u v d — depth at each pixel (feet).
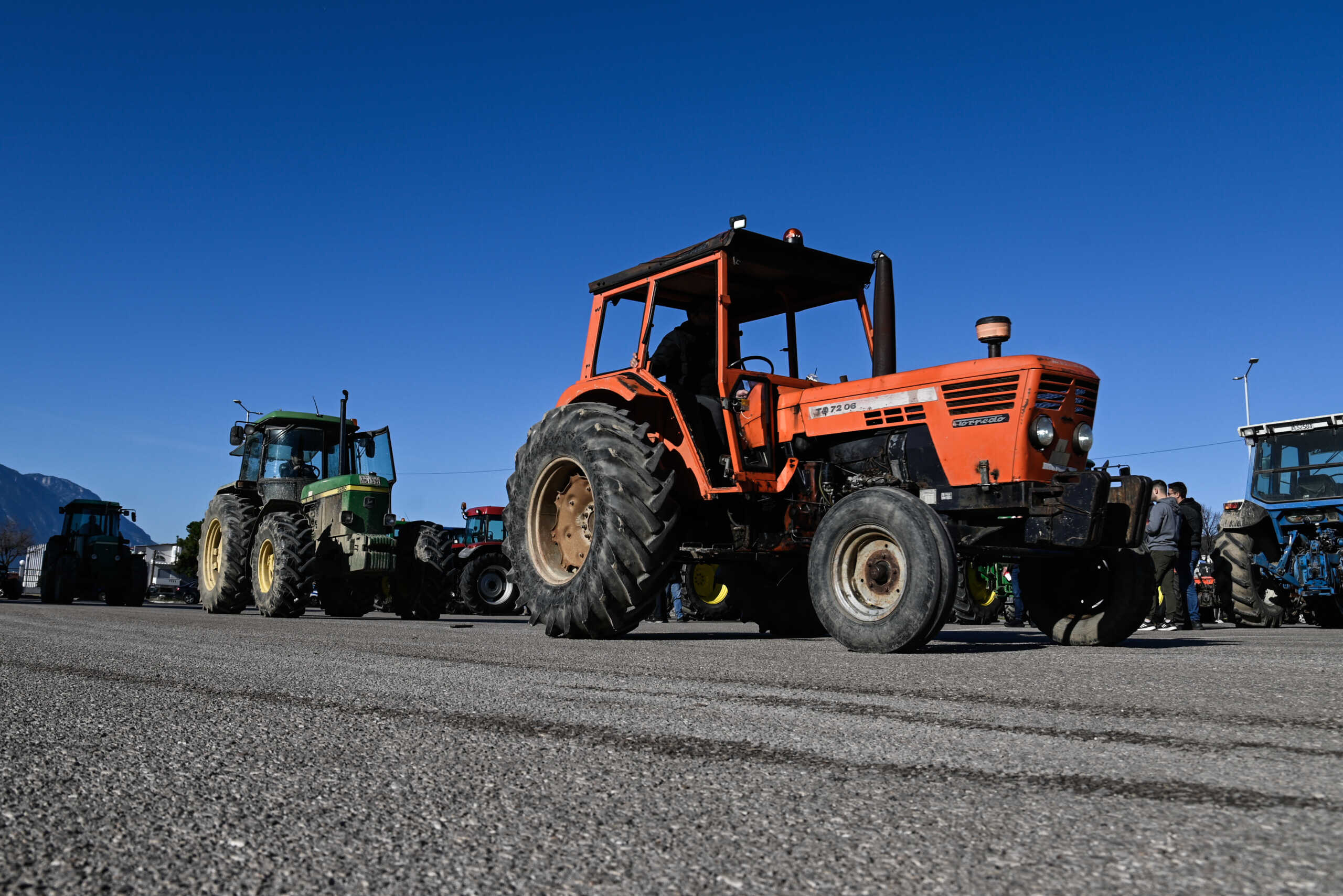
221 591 39.24
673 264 20.97
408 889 3.64
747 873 3.77
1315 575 34.40
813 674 11.00
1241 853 3.95
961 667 11.93
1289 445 36.63
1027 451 16.37
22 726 7.23
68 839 4.27
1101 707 8.11
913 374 17.76
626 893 3.57
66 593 60.75
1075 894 3.50
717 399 20.85
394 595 41.09
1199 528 31.04
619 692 9.25
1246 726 7.13
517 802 4.90
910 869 3.79
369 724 7.29
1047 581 18.48
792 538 18.72
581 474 20.97
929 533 14.90
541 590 20.49
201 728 7.13
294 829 4.44
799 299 22.29
